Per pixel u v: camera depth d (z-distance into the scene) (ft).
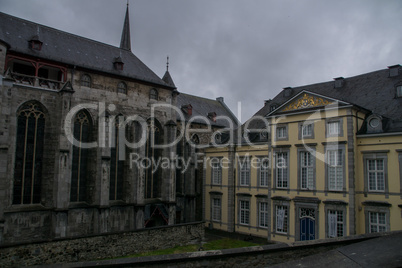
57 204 101.45
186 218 150.20
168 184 133.28
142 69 137.90
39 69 115.75
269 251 47.32
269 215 116.98
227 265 46.14
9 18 110.32
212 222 145.79
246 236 127.44
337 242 48.83
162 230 102.37
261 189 127.95
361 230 97.60
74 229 108.47
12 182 97.09
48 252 77.30
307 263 37.14
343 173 99.50
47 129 106.01
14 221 96.37
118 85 124.57
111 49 136.87
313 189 105.91
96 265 44.47
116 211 118.62
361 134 100.01
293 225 109.50
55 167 104.01
